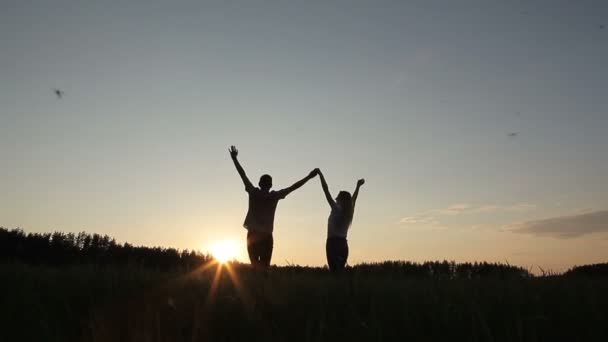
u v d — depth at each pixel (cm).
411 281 718
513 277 711
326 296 560
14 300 519
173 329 439
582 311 456
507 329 392
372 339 398
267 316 482
